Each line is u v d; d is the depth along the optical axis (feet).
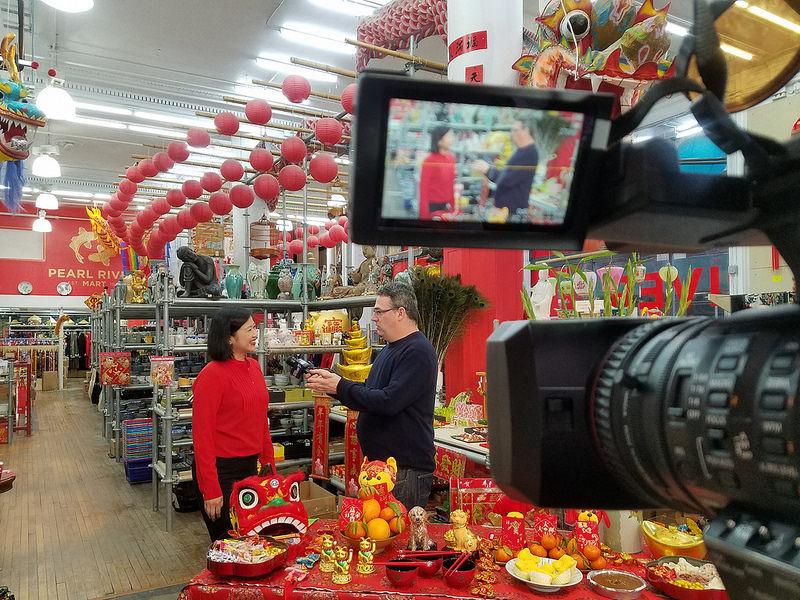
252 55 23.76
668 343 1.75
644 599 5.04
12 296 50.01
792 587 1.15
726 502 1.43
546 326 1.97
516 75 10.41
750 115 6.79
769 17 1.59
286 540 6.13
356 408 7.16
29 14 20.07
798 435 1.19
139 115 29.27
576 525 5.81
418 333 7.53
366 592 5.19
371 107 1.43
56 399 37.99
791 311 1.42
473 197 1.57
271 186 17.06
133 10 20.43
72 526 13.89
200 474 8.06
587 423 1.87
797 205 1.42
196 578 5.52
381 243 1.53
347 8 19.90
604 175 1.55
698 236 1.64
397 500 6.85
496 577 5.46
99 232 36.11
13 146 11.82
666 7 7.54
